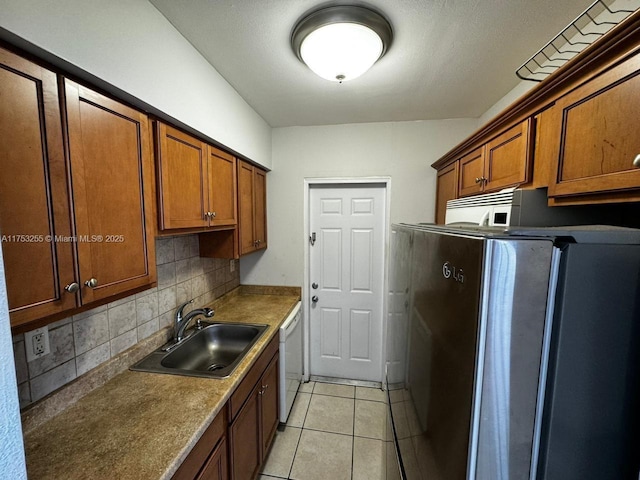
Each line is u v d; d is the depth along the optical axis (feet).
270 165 8.45
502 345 1.65
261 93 6.13
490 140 4.92
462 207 5.32
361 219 8.67
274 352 6.32
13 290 2.26
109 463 2.75
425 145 7.89
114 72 3.06
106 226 3.10
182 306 5.54
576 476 1.70
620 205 3.55
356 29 3.78
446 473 2.09
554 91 3.33
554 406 1.66
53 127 2.52
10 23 2.16
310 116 7.57
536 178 3.76
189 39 4.30
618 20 3.36
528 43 4.33
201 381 4.14
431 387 2.41
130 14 3.26
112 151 3.16
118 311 4.45
